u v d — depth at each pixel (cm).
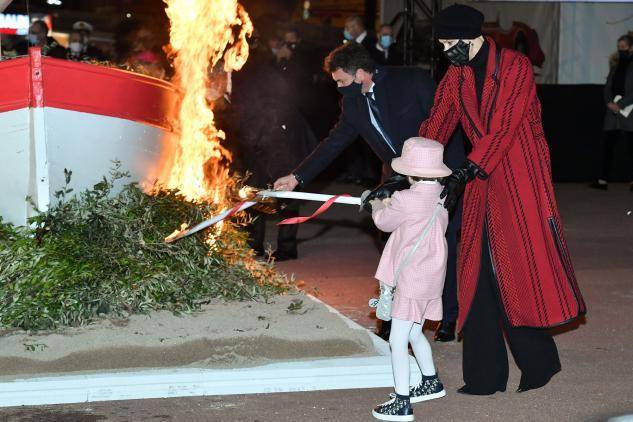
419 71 643
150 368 563
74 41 1384
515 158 532
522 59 533
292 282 733
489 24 1531
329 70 639
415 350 545
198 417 518
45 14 1800
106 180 674
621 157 1659
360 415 524
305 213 1299
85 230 647
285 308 659
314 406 537
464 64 540
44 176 646
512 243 534
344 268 945
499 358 560
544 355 555
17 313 595
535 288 532
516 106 523
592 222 1241
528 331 552
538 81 1605
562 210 1344
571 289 538
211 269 683
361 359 582
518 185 532
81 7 1947
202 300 663
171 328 599
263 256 994
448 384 586
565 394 566
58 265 618
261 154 952
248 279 694
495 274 538
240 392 554
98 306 615
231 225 740
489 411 537
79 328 602
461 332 592
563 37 1573
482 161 514
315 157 649
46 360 553
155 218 679
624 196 1490
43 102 632
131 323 609
